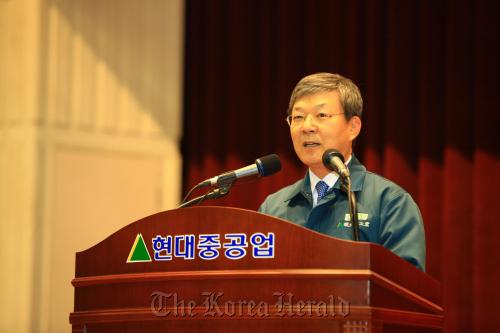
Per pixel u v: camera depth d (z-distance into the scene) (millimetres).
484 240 8156
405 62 8883
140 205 9641
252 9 9992
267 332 3738
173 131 9969
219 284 3816
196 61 10227
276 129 9641
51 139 9094
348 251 3678
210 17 10148
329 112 5176
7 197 9102
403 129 8805
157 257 4000
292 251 3748
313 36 9484
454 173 8398
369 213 4988
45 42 9141
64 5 9297
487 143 8250
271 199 5652
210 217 3906
